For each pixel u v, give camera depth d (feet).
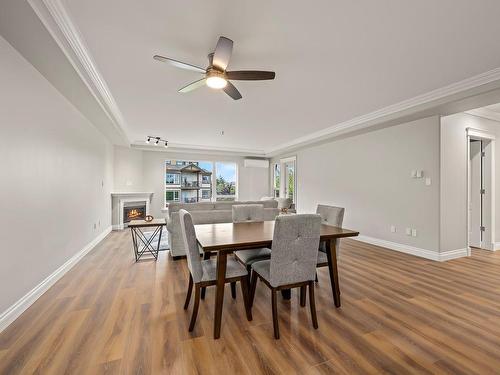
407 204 13.17
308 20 6.12
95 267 10.77
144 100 11.90
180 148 23.70
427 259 12.01
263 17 6.02
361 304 7.43
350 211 17.02
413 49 7.36
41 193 8.08
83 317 6.62
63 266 9.84
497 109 13.20
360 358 5.10
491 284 8.95
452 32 6.53
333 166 18.74
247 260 8.08
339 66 8.43
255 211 10.79
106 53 7.66
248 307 6.56
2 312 6.09
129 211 21.21
